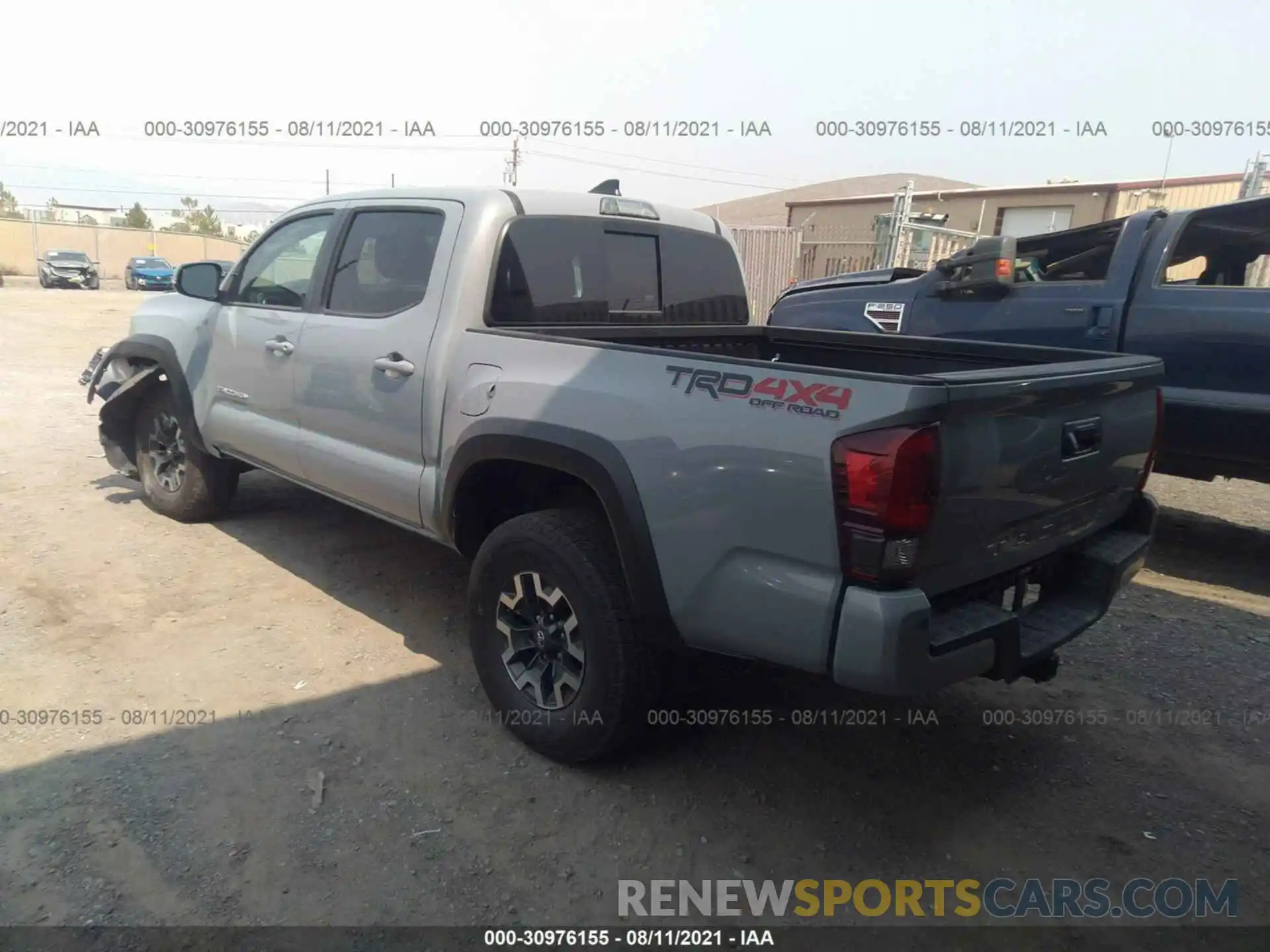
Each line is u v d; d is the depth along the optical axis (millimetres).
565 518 2982
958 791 3031
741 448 2443
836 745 3271
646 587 2686
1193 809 2965
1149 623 4414
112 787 2838
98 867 2488
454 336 3387
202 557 4785
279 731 3201
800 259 16234
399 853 2611
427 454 3492
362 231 3934
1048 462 2631
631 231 4078
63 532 5094
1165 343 5074
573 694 2982
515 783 2967
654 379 2688
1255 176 10227
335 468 3955
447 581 4598
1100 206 18469
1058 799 3006
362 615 4160
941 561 2355
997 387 2352
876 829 2822
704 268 4473
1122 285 5281
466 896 2465
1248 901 2559
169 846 2588
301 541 5074
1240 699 3682
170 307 5137
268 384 4316
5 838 2584
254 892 2430
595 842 2707
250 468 5355
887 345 4012
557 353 3002
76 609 4094
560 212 3754
